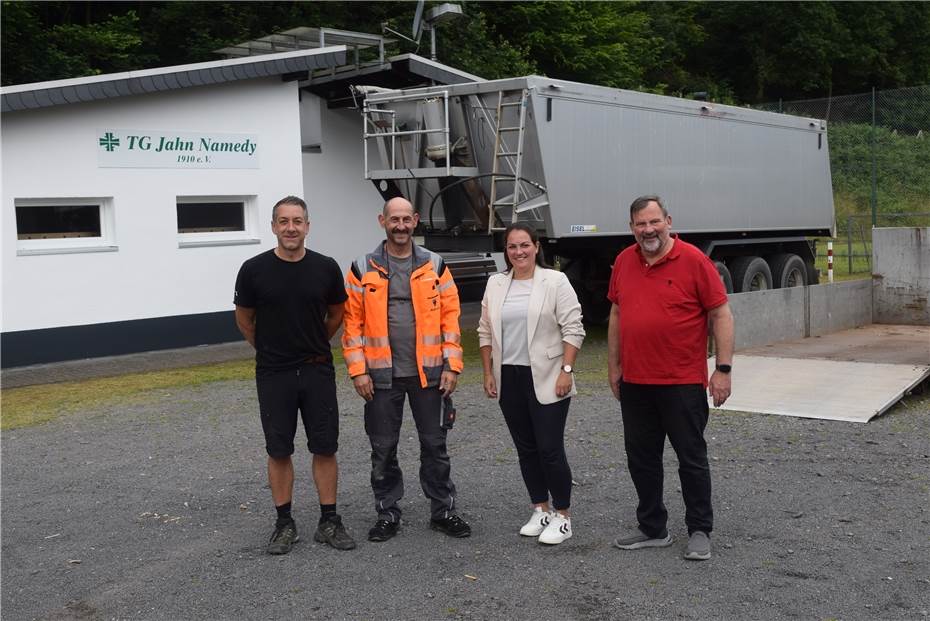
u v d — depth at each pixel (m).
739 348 10.78
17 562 5.04
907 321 13.36
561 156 11.02
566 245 11.91
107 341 11.56
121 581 4.72
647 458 4.86
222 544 5.21
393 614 4.23
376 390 5.16
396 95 11.42
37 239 11.08
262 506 5.89
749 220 14.48
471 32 24.52
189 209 12.38
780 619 4.05
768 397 8.49
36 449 7.53
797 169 15.63
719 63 45.41
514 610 4.22
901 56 46.62
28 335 10.96
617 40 32.69
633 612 4.16
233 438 7.71
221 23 23.41
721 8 43.53
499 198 11.17
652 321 4.69
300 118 14.73
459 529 5.17
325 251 15.16
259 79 12.71
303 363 5.00
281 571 4.77
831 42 42.53
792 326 11.82
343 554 4.98
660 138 12.58
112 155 11.48
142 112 11.69
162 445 7.54
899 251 13.34
